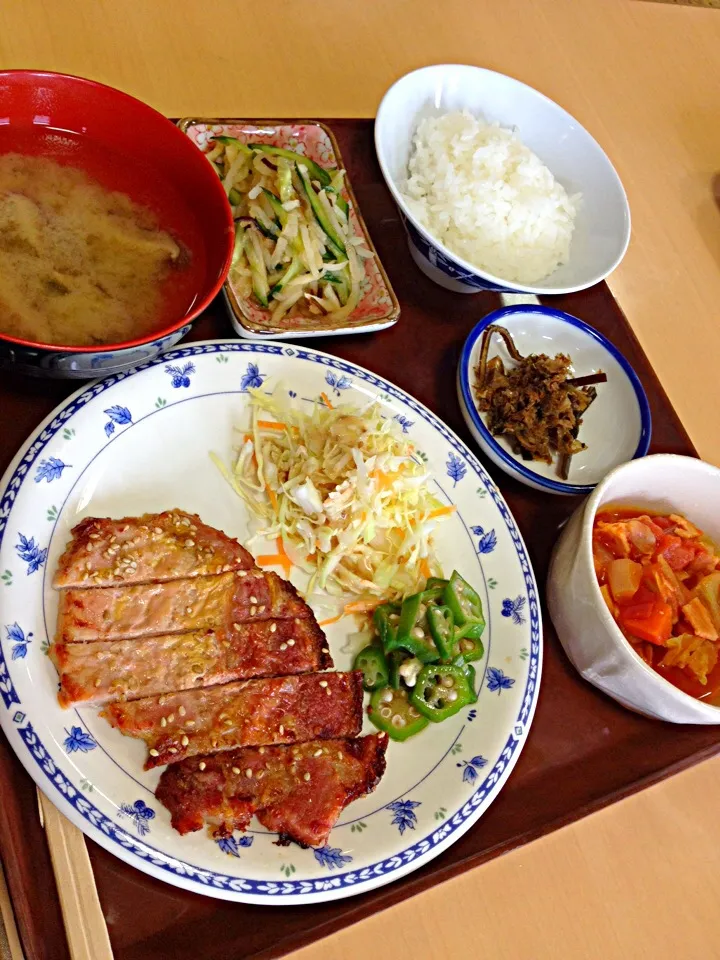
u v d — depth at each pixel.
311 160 0.40
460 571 0.36
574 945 0.31
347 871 0.29
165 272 0.33
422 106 0.44
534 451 0.39
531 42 0.54
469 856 0.31
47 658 0.29
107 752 0.29
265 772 0.30
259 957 0.27
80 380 0.34
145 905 0.28
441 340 0.41
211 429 0.36
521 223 0.42
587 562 0.34
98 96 0.32
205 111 0.42
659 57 0.58
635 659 0.32
